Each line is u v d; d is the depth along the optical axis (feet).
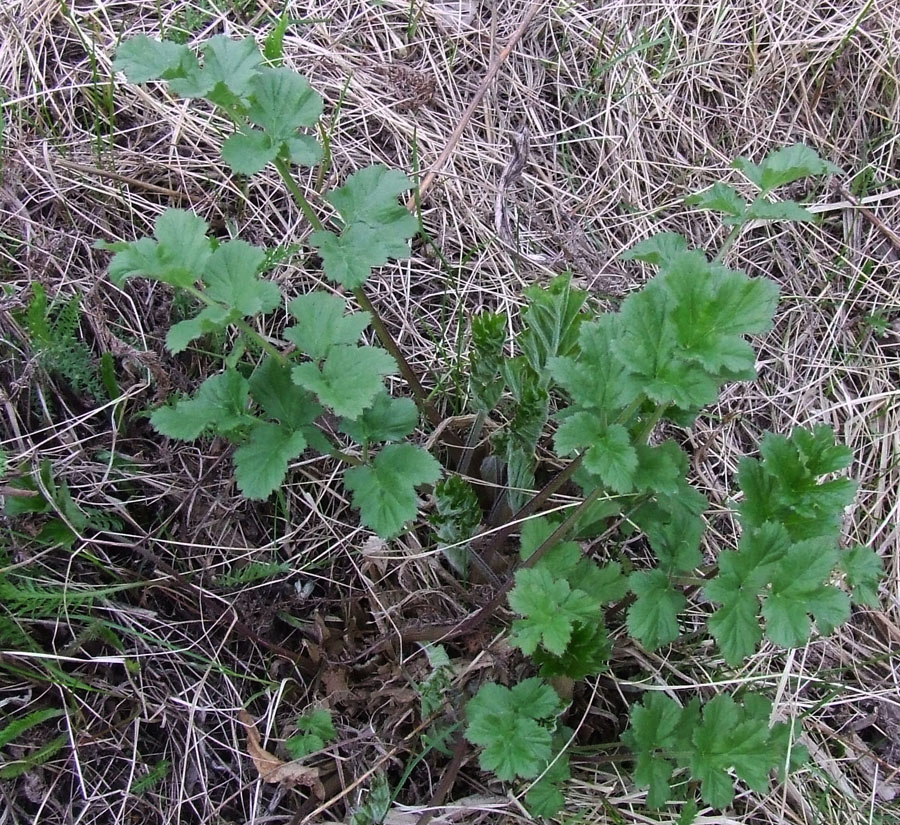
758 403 2.56
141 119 2.43
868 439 2.58
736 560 1.75
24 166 2.26
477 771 2.04
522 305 2.47
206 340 2.21
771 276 2.72
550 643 1.72
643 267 2.62
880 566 1.85
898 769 2.24
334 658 2.12
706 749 1.79
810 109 2.90
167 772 1.99
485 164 2.61
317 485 2.22
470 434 2.21
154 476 2.11
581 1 2.82
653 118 2.78
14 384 2.05
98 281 2.19
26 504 1.88
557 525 1.98
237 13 2.57
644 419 1.92
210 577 2.10
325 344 1.77
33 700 1.95
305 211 1.95
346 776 2.01
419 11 2.69
